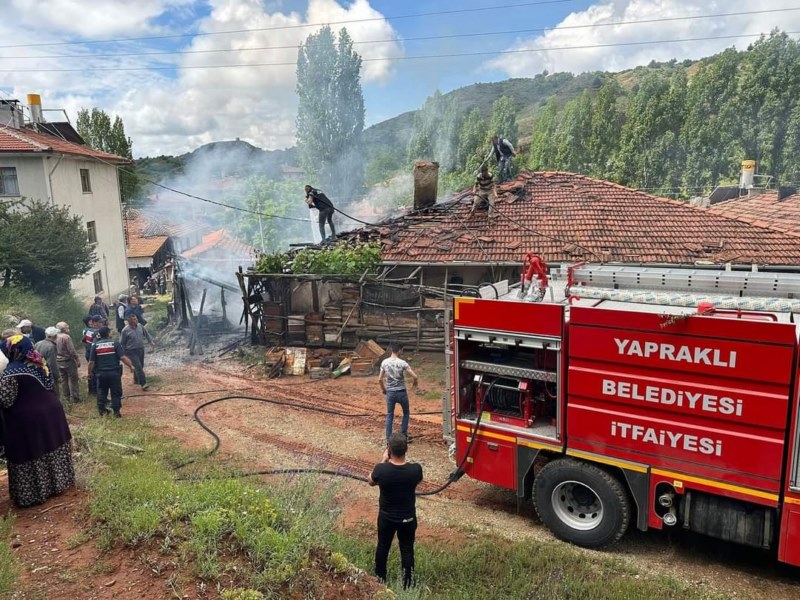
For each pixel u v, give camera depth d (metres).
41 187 23.05
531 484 6.58
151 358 15.40
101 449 7.20
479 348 6.92
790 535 4.87
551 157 57.84
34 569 4.12
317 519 4.93
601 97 54.19
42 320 17.09
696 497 5.36
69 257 20.48
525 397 6.34
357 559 5.26
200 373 13.87
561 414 6.04
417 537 6.18
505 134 64.62
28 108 30.23
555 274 8.16
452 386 6.96
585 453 5.92
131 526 4.53
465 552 5.74
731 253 13.81
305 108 49.59
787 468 4.82
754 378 4.88
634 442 5.59
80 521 4.86
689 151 48.38
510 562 5.57
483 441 6.68
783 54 45.16
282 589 3.90
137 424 9.84
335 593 4.07
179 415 10.62
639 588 5.09
